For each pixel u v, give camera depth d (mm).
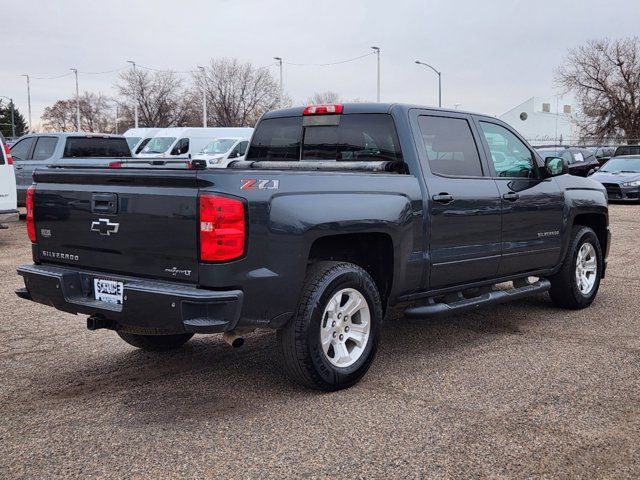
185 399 4410
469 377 4820
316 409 4203
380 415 4098
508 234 5902
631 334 6020
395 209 4809
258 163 5574
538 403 4285
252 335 6074
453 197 5289
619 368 5008
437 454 3559
